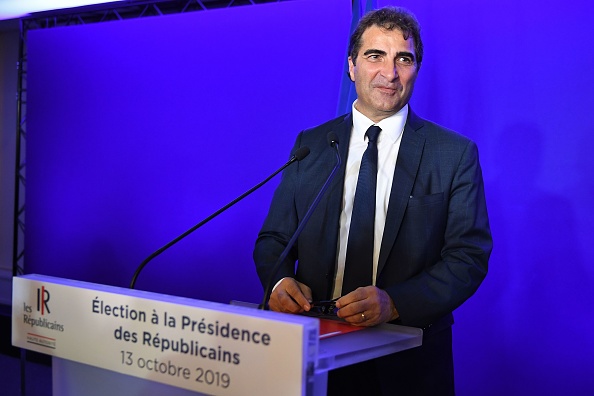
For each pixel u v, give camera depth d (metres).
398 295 1.55
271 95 3.56
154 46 3.93
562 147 2.76
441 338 1.69
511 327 2.88
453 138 1.76
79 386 1.29
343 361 1.18
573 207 2.75
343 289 1.72
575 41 2.72
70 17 4.34
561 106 2.75
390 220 1.70
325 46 3.40
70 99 4.25
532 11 2.80
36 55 4.36
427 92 3.00
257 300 3.63
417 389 1.62
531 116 2.81
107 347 1.19
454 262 1.63
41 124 4.37
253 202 3.64
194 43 3.80
